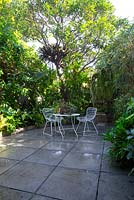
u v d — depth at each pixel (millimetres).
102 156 3277
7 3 6730
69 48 7711
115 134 2971
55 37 7508
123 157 2795
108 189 2164
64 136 4887
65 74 7730
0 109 5156
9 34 5461
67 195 2045
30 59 6441
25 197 2006
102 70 5223
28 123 5977
